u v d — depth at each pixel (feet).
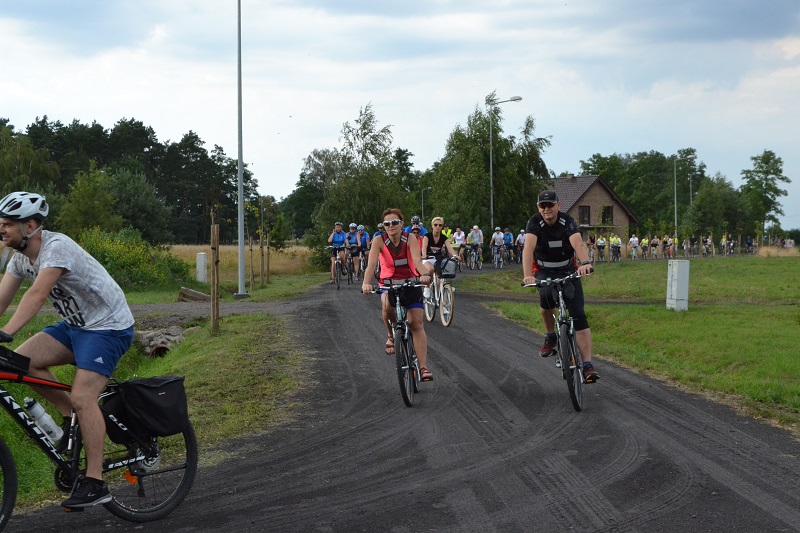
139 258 87.76
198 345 40.40
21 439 22.66
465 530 14.24
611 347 37.42
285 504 15.94
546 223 24.75
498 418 23.48
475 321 49.19
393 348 27.37
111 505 14.71
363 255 85.46
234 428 22.82
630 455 18.99
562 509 15.24
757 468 17.74
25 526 14.83
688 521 14.42
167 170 343.26
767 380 28.66
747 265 129.59
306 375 31.48
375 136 126.41
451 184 153.99
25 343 14.61
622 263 144.77
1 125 324.80
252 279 84.53
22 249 14.11
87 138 323.78
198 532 14.46
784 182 345.51
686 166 417.28
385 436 21.67
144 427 15.14
